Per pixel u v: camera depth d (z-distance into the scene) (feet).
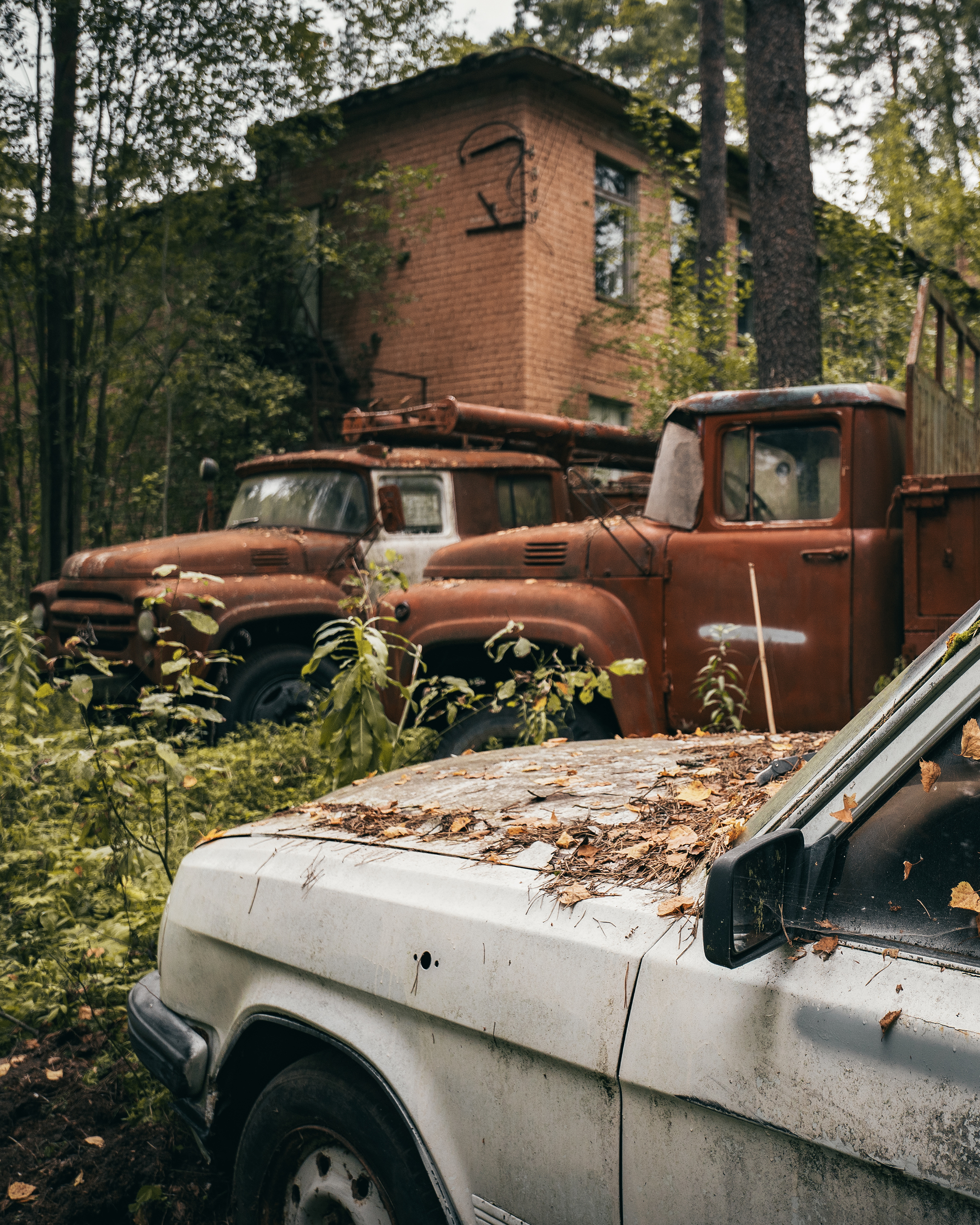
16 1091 10.39
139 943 12.34
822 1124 4.20
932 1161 3.92
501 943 5.53
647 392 47.21
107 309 41.45
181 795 15.01
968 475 13.50
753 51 30.76
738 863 4.25
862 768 4.76
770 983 4.51
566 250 47.11
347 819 7.52
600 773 7.89
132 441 46.19
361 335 50.03
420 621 17.61
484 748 17.34
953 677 4.69
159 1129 9.55
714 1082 4.54
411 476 25.57
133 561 22.77
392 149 48.70
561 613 16.67
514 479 27.27
